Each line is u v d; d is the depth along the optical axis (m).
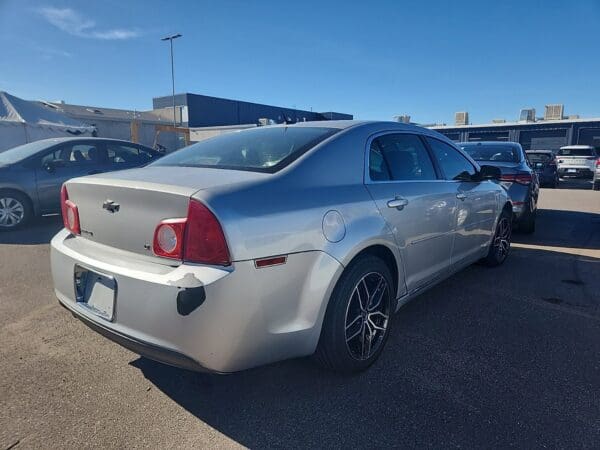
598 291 4.27
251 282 2.02
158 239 2.08
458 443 2.11
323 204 2.39
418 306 3.85
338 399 2.47
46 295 4.04
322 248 2.32
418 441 2.13
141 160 8.50
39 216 7.34
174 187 2.07
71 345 3.08
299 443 2.12
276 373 2.73
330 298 2.45
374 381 2.65
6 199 6.98
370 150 2.94
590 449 2.07
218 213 1.97
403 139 3.34
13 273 4.69
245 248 1.99
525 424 2.25
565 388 2.58
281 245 2.13
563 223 8.51
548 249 6.12
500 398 2.48
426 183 3.36
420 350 3.04
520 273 4.86
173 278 1.96
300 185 2.38
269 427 2.24
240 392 2.54
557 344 3.14
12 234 6.78
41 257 5.37
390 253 2.89
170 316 1.95
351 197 2.59
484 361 2.89
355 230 2.51
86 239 2.52
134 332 2.09
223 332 1.97
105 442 2.11
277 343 2.18
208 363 1.99
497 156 7.27
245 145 2.89
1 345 3.07
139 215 2.17
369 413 2.35
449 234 3.63
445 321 3.53
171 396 2.49
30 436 2.15
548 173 16.44
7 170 6.98
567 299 4.04
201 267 1.96
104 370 2.76
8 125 14.09
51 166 7.29
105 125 31.61
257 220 2.07
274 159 2.56
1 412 2.33
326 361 2.57
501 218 4.92
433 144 3.70
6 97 14.94
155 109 51.62
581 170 18.48
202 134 35.91
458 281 4.54
